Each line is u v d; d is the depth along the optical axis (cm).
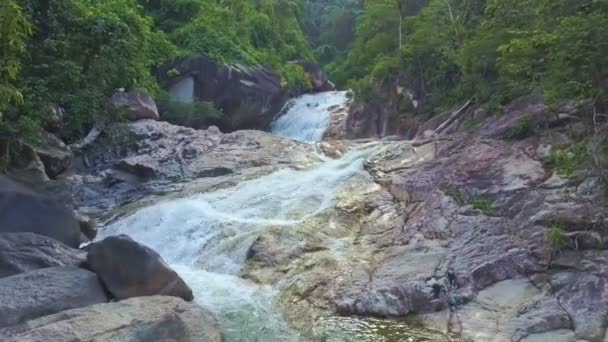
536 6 1246
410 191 1161
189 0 2883
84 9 1614
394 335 740
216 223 1166
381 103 2445
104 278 769
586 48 943
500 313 769
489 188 1061
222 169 1513
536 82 1310
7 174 1111
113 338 608
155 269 781
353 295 838
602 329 693
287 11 3925
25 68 1334
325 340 727
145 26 2131
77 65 1388
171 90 2450
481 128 1401
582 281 771
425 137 1616
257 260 980
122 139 1691
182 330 663
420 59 2253
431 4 2552
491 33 1605
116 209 1362
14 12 819
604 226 845
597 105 1050
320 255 987
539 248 855
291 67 3192
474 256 885
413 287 820
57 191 1078
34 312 669
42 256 798
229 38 2802
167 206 1269
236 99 2577
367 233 1076
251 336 734
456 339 723
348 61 3747
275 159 1572
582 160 985
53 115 1538
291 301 852
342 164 1460
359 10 5184
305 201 1239
